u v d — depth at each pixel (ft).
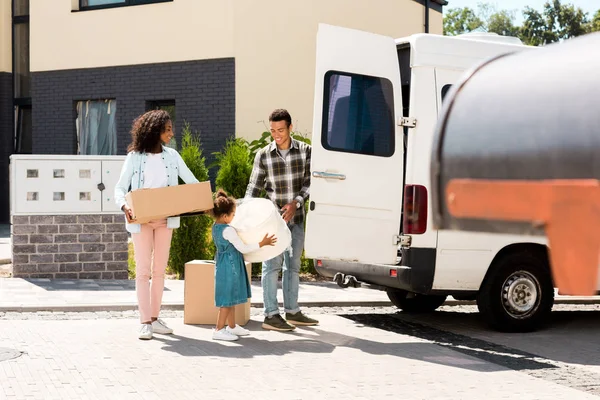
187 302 24.44
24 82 60.49
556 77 1.48
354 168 23.02
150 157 22.25
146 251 22.09
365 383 17.08
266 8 47.24
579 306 31.55
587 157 1.42
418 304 28.35
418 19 60.49
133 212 21.08
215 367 18.47
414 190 22.84
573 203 1.44
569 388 16.99
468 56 23.66
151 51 48.70
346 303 29.17
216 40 46.96
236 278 21.80
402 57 26.13
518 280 23.76
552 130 1.46
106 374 17.53
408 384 17.06
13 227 32.76
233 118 46.73
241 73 46.65
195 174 34.50
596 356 20.77
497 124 1.54
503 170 1.51
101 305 26.55
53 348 20.34
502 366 19.24
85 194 33.32
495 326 23.85
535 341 22.85
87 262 33.42
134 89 49.26
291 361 19.33
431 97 23.08
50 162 32.89
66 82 51.24
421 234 22.81
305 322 24.57
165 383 16.76
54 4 51.42
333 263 25.85
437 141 1.66
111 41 49.85
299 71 48.39
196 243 34.35
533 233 1.49
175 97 48.16
